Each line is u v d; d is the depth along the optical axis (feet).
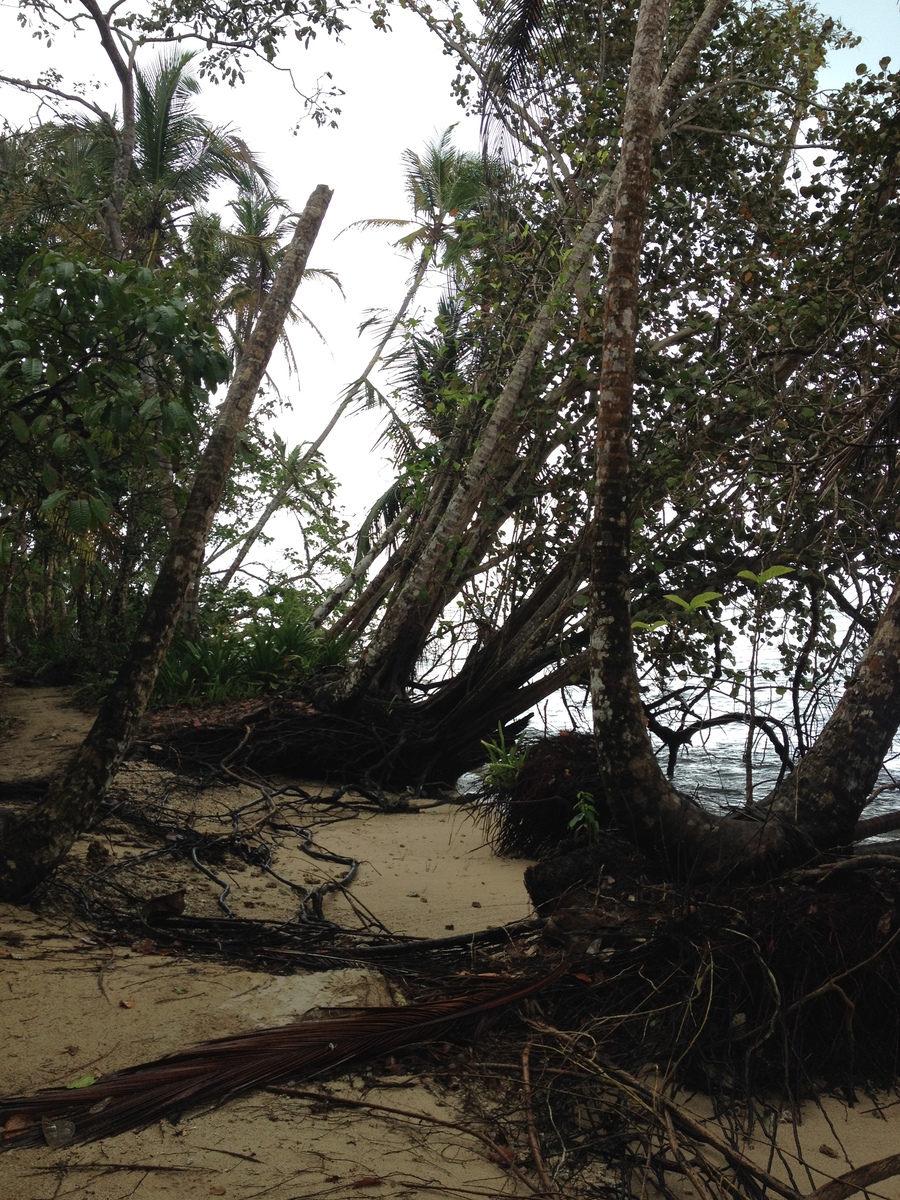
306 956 12.87
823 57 30.78
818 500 18.99
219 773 28.50
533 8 29.91
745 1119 9.91
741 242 28.60
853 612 22.74
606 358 14.55
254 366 14.87
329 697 32.91
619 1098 9.64
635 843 13.37
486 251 33.50
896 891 12.16
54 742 30.19
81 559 19.92
